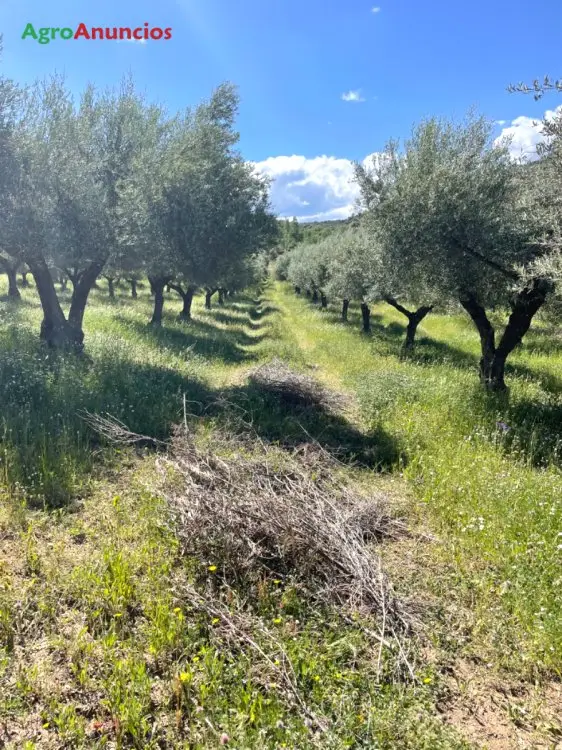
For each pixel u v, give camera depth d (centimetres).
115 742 242
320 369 1280
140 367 945
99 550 391
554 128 626
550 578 375
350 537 405
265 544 396
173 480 498
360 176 1084
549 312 933
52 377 766
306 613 339
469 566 408
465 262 852
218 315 2709
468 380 1045
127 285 3884
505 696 289
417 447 643
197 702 263
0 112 795
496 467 580
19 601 324
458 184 824
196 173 1074
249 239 1168
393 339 1980
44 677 275
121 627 314
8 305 1661
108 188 1010
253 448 636
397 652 306
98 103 1065
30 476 482
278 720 249
